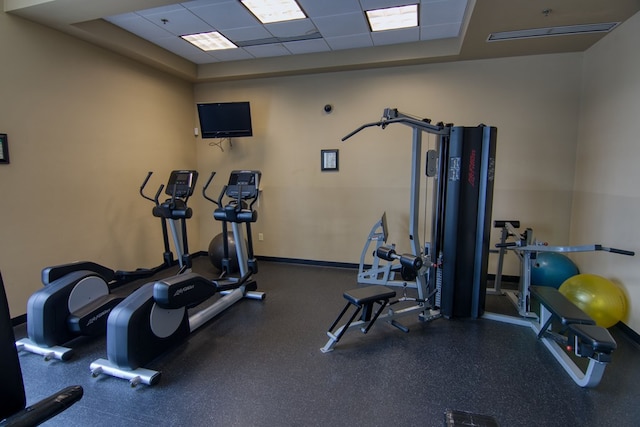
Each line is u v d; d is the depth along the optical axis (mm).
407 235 4688
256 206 5340
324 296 3918
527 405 2088
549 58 3998
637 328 2828
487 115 4254
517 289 4078
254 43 4227
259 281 4441
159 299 2428
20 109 3135
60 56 3453
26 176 3203
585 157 3793
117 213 4180
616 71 3223
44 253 3383
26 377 2373
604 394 2189
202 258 5625
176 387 2277
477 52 3953
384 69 4559
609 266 3246
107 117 3994
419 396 2176
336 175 4922
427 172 3129
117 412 2035
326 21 3598
